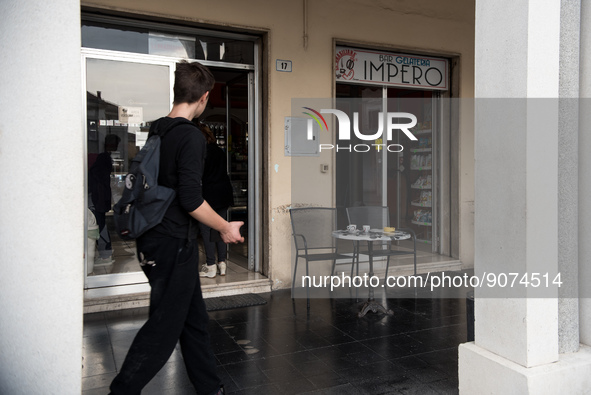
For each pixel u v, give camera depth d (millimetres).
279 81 5430
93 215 4902
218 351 3615
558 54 2477
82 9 4566
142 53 5027
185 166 2291
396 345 3752
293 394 2906
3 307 2125
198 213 2289
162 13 4789
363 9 5852
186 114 2547
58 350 2105
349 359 3465
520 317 2471
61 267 2096
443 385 3025
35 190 2061
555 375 2439
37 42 2045
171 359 3428
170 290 2324
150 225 2277
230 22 5109
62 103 2070
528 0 2389
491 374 2584
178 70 2543
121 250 5016
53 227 2078
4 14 2105
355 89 6398
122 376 2277
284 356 3520
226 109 6715
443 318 4457
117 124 4973
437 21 6320
